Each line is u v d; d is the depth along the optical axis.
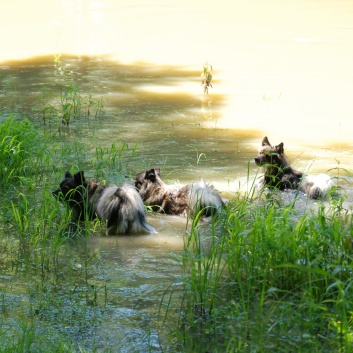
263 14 33.16
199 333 8.02
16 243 10.70
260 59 24.77
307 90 20.73
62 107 17.66
